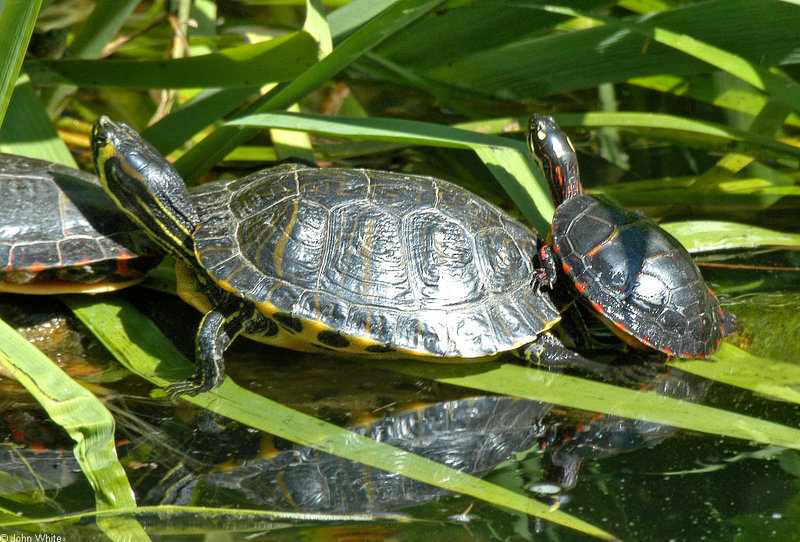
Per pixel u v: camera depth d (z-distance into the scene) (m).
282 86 10.06
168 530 5.65
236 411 7.50
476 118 12.63
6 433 7.08
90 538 5.55
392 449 6.92
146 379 8.16
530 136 10.15
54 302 8.98
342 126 9.08
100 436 6.23
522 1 10.74
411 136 9.12
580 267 8.48
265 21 13.93
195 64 9.50
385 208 8.41
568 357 8.75
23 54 7.34
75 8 14.10
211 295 8.55
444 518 5.85
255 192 8.66
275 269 7.92
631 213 9.25
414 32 12.02
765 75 9.77
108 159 8.39
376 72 12.57
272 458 6.72
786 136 13.93
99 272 8.73
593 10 10.83
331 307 7.80
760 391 8.03
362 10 10.65
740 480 6.33
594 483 6.34
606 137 14.48
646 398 7.89
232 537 5.61
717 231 11.09
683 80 13.18
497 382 8.28
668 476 6.42
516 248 8.81
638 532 5.69
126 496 5.95
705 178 12.12
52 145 10.02
